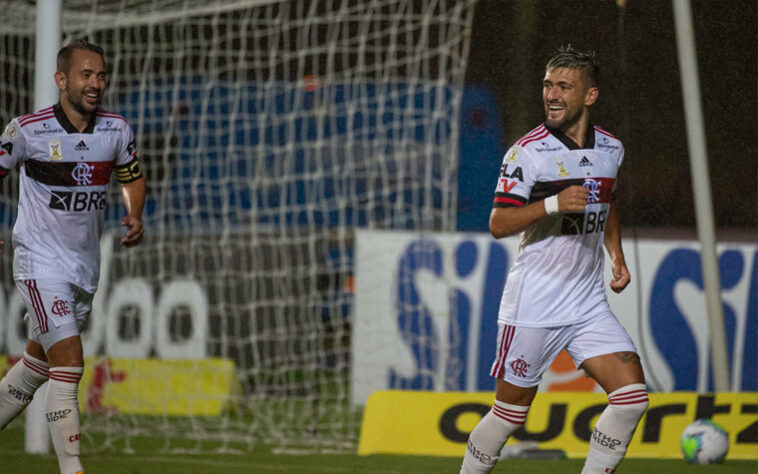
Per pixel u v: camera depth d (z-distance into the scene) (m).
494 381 26.41
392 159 33.34
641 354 25.69
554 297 12.93
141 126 28.33
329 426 23.84
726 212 30.33
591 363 12.98
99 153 14.50
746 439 19.58
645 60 27.84
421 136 33.09
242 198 34.09
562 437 19.78
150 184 33.62
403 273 27.08
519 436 19.80
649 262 25.92
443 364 26.61
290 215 34.00
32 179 14.38
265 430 23.34
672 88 27.89
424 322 26.81
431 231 28.31
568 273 12.94
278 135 34.16
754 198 30.05
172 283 29.48
